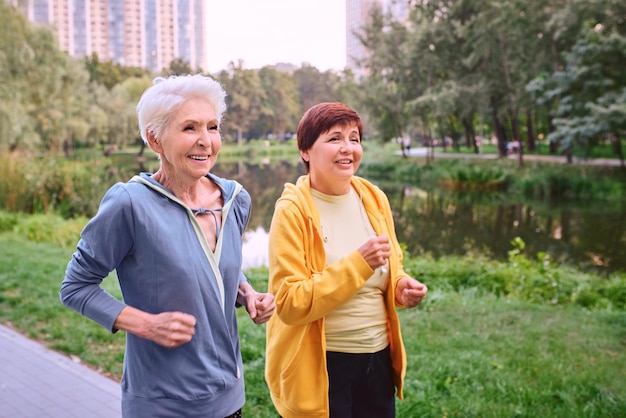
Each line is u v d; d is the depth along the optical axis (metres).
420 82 34.25
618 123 23.98
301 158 2.34
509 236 16.39
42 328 5.14
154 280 1.67
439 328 5.47
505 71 30.59
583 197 24.52
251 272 8.30
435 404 3.64
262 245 12.88
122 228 1.66
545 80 26.75
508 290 7.60
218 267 1.77
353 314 2.16
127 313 1.63
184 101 1.70
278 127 27.84
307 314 1.99
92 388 3.81
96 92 37.94
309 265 2.12
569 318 5.89
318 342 2.09
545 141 40.78
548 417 3.51
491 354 4.68
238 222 1.91
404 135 39.44
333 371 2.16
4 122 22.33
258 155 28.47
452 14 31.52
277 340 2.18
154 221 1.68
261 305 1.87
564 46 28.23
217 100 1.78
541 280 7.80
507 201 24.00
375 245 2.00
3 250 9.27
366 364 2.19
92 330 5.04
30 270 7.50
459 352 4.70
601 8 24.62
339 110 2.19
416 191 27.47
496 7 28.50
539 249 14.41
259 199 20.44
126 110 36.94
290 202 2.14
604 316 6.00
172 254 1.67
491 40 29.98
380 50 33.53
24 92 25.88
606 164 27.52
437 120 35.16
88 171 20.09
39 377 3.98
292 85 27.38
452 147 45.59
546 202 23.58
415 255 13.44
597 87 25.17
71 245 10.80
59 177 15.71
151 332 1.61
